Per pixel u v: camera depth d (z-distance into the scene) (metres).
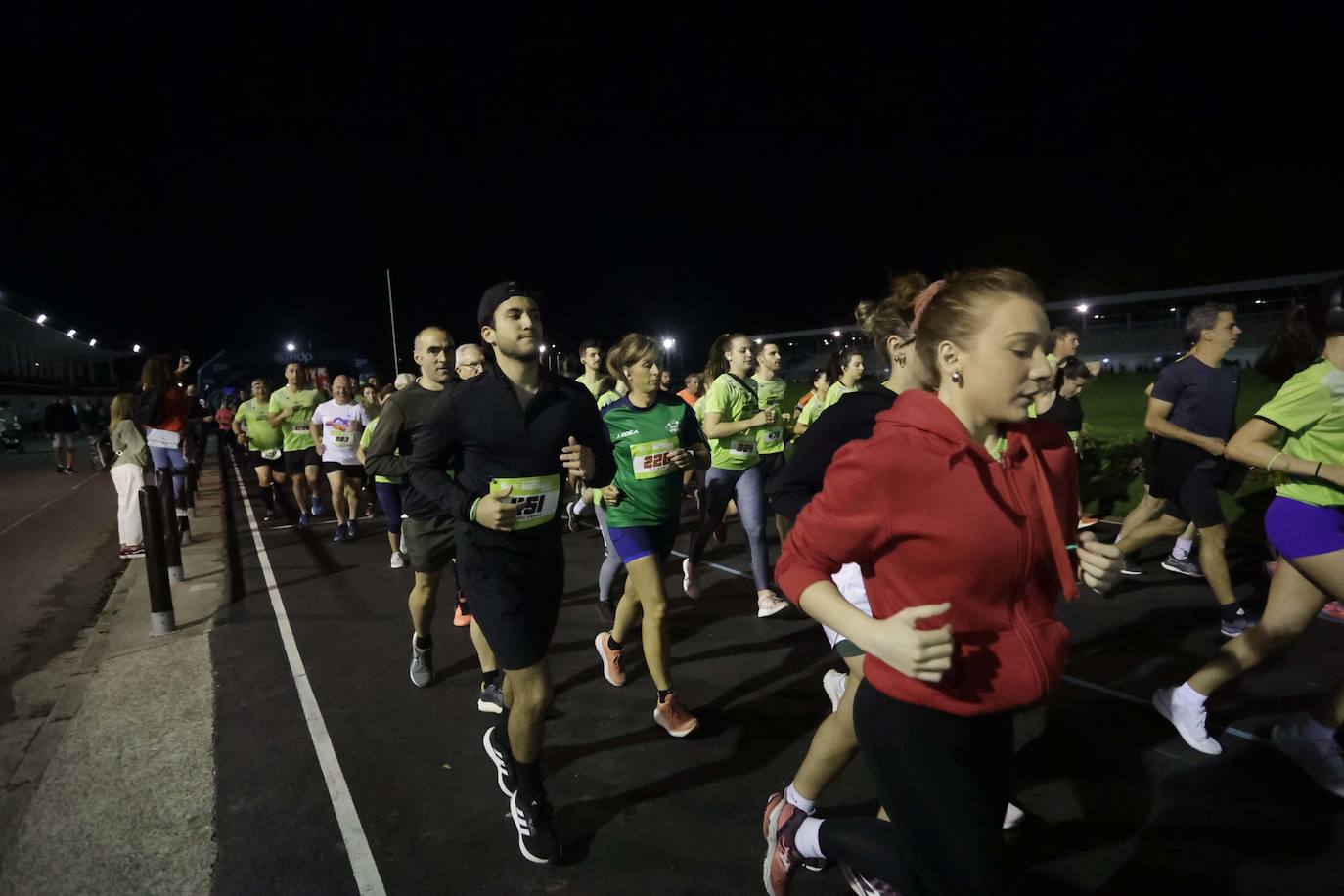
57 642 5.62
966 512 1.49
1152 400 4.61
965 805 1.57
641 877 2.63
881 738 1.66
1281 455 2.79
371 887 2.62
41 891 2.66
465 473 2.74
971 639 1.56
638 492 3.71
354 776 3.36
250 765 3.47
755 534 5.24
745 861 2.70
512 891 2.58
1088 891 2.49
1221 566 4.50
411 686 4.33
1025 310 1.49
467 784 3.28
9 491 14.30
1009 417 1.52
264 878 2.69
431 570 4.09
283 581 6.82
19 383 34.62
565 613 5.56
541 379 2.76
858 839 1.95
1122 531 5.75
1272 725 3.49
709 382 6.62
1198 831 2.76
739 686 4.15
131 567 7.63
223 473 15.62
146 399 8.00
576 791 3.17
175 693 4.35
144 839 2.93
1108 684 3.98
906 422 1.53
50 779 3.40
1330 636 4.43
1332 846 2.66
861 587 2.45
